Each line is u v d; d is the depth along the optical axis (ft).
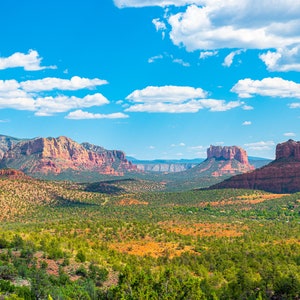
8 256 273.13
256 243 444.96
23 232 414.82
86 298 205.46
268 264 334.85
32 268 255.09
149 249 410.72
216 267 344.90
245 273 287.89
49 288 218.38
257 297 233.96
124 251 395.96
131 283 177.68
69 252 317.01
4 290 206.69
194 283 179.01
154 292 172.35
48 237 374.43
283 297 240.94
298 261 350.64
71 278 255.70
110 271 286.87
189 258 363.35
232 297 241.76
